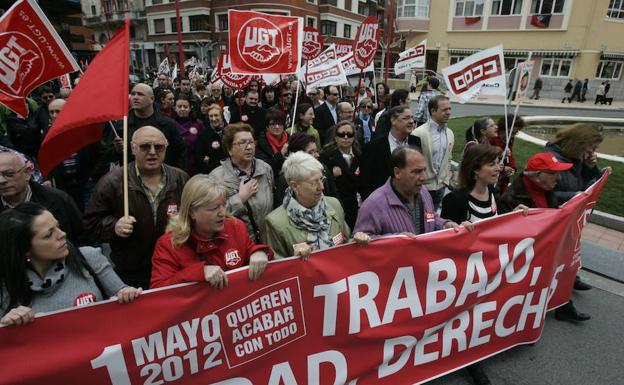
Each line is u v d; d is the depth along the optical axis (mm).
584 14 28781
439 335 2730
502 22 32188
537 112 21578
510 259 2873
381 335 2521
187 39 41812
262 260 2133
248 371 2191
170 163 4621
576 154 3869
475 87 4965
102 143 4871
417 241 2555
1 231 1784
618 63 29688
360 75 7035
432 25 35531
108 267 2186
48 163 2633
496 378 2900
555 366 3027
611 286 4207
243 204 2988
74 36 25922
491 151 2969
